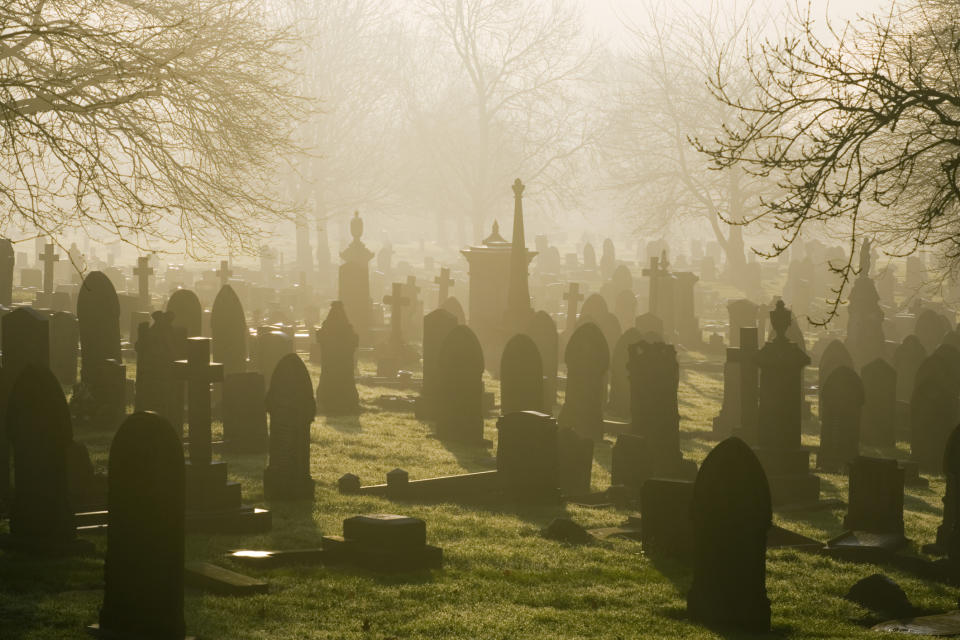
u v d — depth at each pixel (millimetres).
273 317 32312
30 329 13359
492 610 8828
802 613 9453
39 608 7984
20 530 9844
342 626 8086
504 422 14250
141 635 7387
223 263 31297
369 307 30844
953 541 11367
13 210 21297
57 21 22234
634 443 14992
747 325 31031
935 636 8961
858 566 11555
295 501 13102
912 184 25375
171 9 24922
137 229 22703
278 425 13188
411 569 10086
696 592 8867
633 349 17672
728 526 8688
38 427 9703
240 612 8273
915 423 18672
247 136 25922
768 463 15859
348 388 20844
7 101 19281
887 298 43562
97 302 18391
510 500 14148
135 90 24203
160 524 7352
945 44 21812
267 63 27766
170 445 7359
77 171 21281
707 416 22844
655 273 32156
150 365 15797
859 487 13211
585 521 13086
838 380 18281
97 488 11758
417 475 15219
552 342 24359
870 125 11633
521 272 28141
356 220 35844
